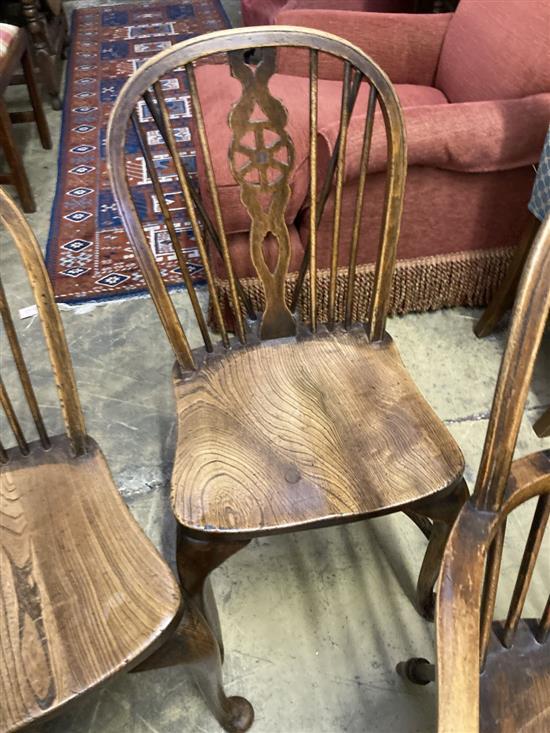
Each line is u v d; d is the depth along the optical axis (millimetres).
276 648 1134
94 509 848
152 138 2572
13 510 853
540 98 1392
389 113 894
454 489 864
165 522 1320
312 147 929
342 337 1089
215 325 1676
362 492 839
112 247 2061
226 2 3994
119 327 1776
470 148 1374
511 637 718
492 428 608
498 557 655
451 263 1650
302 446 907
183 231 2092
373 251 1575
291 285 1594
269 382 1016
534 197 1375
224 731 1041
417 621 1162
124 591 752
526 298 570
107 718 1064
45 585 764
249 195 958
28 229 788
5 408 896
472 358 1653
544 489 658
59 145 2664
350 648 1131
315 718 1049
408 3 2410
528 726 666
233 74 869
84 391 1602
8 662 699
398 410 949
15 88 3180
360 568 1242
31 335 1773
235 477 871
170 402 1567
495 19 1613
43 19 2793
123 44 3529
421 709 1053
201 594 897
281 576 1235
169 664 803
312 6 2361
